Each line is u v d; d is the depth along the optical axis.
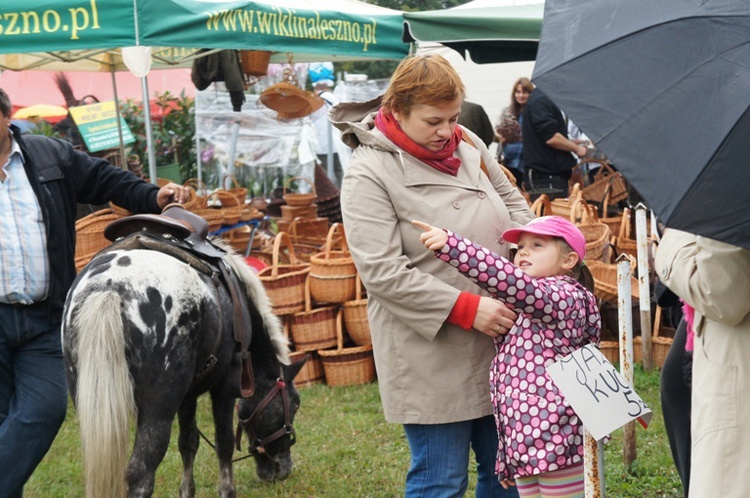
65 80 12.91
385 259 2.85
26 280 3.75
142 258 3.61
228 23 6.02
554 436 2.74
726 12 2.05
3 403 3.84
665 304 3.40
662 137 1.98
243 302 4.24
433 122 2.83
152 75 13.62
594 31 2.17
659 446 5.02
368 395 6.55
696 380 2.53
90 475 3.25
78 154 4.06
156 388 3.50
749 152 1.92
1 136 3.70
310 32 6.69
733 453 2.38
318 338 6.80
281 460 4.83
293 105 8.63
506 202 3.30
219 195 8.02
